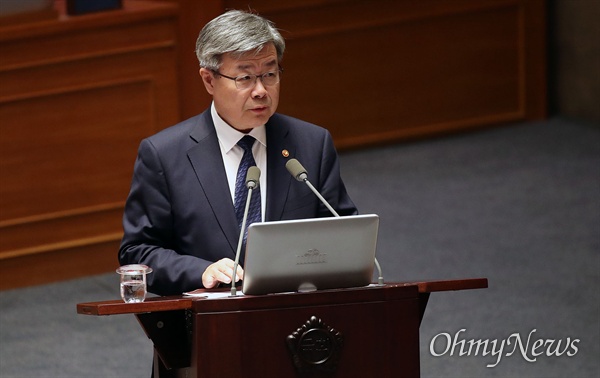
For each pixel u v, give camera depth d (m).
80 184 22.31
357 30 29.86
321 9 29.33
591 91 32.28
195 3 23.75
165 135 12.07
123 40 22.33
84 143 22.25
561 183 27.39
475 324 19.48
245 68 11.31
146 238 11.88
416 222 25.14
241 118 11.48
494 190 27.11
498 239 23.86
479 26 31.31
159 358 11.58
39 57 21.61
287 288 10.07
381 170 29.00
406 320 10.16
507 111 32.22
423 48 30.73
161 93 22.91
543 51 32.25
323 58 29.62
